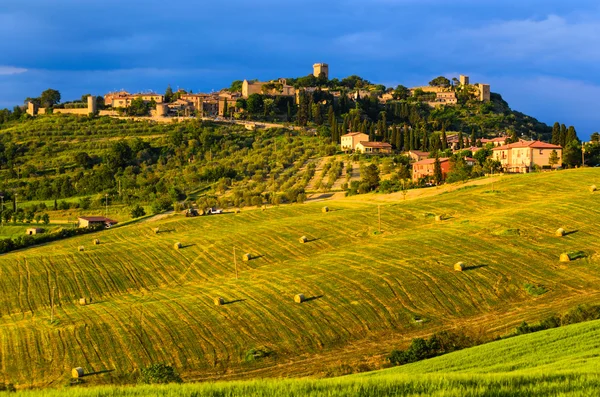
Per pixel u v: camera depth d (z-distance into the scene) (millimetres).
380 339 135875
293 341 135500
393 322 141875
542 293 151000
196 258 196250
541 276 159000
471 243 180000
